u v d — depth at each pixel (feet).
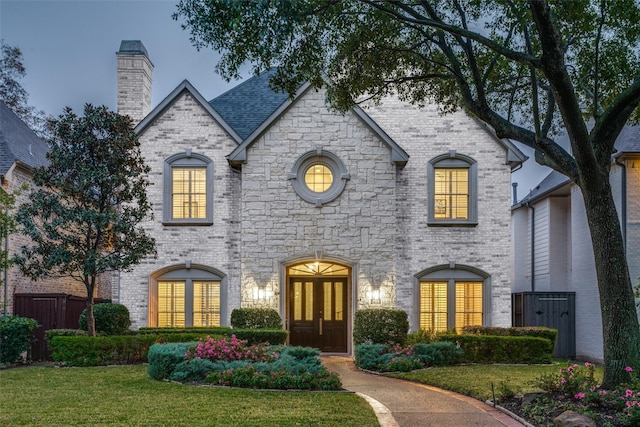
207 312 58.90
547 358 49.98
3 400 30.78
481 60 41.86
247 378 35.09
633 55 38.83
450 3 39.32
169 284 59.31
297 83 39.65
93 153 50.01
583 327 63.10
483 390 34.24
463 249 59.67
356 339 53.31
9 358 49.32
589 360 61.26
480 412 29.30
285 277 57.57
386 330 52.85
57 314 56.08
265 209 57.31
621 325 30.12
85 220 47.83
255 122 64.44
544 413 27.45
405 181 60.49
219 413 27.32
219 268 58.90
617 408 26.55
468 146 60.75
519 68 42.57
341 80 41.63
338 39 39.60
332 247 56.95
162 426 24.86
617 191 57.00
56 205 48.44
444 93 43.93
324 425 25.32
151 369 38.68
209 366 37.27
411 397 33.37
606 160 31.68
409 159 60.64
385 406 30.50
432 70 43.32
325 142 57.93
